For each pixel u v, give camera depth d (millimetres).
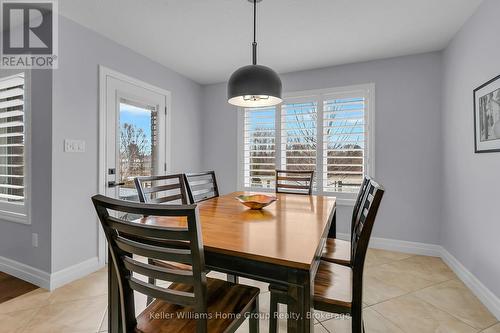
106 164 2566
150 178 1872
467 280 2223
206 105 4109
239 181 3898
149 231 841
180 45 2746
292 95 3518
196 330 915
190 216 782
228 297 1162
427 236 2918
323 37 2553
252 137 3797
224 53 2951
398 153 3021
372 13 2139
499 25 1779
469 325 1713
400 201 3023
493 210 1870
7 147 2434
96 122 2473
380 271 2504
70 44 2240
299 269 902
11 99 2404
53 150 2129
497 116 1807
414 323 1729
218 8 2078
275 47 2775
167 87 3400
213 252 1032
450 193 2607
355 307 1137
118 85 2691
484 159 1983
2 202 2443
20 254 2332
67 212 2246
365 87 3145
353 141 3227
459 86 2396
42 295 2061
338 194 3301
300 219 1487
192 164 3896
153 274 914
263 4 2018
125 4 2023
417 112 2932
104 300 1996
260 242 1086
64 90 2199
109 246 982
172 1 1986
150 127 3125
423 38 2559
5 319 1763
